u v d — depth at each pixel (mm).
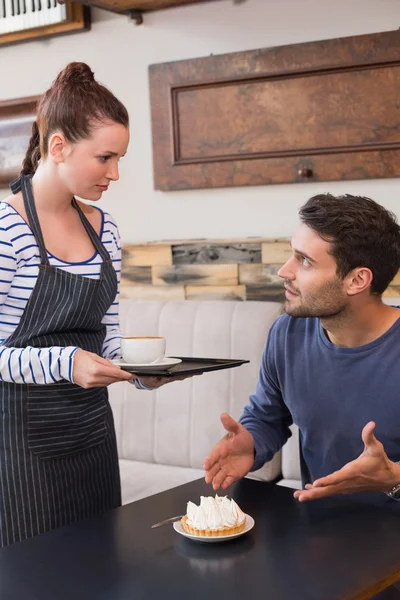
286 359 1658
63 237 1716
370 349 1543
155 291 2969
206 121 2855
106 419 1837
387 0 2523
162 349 1644
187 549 1271
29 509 1685
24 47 3205
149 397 2604
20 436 1672
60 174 1646
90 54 3072
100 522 1405
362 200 1508
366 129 2604
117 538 1329
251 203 2840
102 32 3031
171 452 2555
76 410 1732
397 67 2535
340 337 1577
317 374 1602
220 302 2588
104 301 1775
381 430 1536
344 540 1294
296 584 1135
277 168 2746
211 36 2822
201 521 1311
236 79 2770
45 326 1667
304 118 2689
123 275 3031
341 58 2598
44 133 1646
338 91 2627
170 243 2910
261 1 2719
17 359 1572
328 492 1327
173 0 2781
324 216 1478
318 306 1513
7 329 1670
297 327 1666
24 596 1123
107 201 3139
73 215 1762
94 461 1799
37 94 3199
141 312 2674
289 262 1539
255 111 2768
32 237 1650
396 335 1535
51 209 1700
